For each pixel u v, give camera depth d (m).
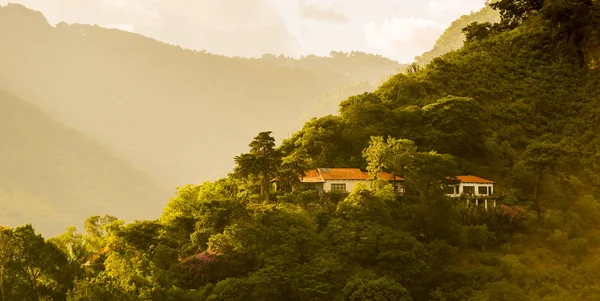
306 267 108.38
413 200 131.62
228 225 116.94
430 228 121.69
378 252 112.56
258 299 101.81
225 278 109.50
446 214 122.62
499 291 108.81
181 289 103.56
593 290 112.75
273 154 135.00
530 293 111.25
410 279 110.00
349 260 111.44
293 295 104.38
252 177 134.50
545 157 136.00
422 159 129.12
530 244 126.31
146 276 109.44
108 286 97.81
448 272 113.44
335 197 133.62
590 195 141.38
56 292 101.31
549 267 120.12
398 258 110.94
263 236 113.88
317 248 113.88
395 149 133.62
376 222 119.62
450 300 108.88
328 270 107.31
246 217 119.44
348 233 115.00
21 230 103.00
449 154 144.00
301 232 115.50
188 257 112.38
